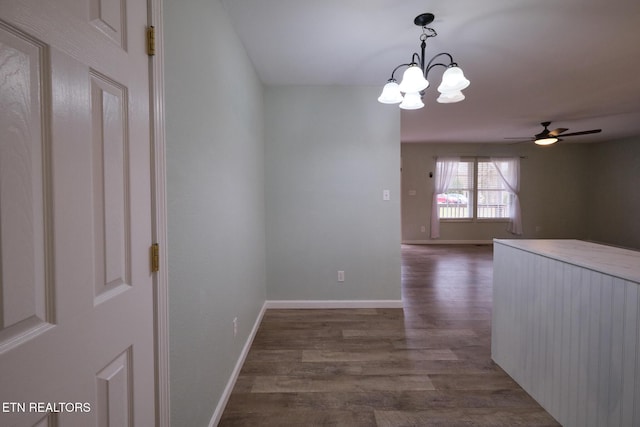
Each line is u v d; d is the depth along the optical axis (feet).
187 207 4.09
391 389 6.19
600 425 4.43
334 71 9.20
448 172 24.21
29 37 1.77
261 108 9.93
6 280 1.65
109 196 2.45
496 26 6.76
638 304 3.92
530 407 5.66
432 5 5.97
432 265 17.48
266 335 8.64
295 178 10.55
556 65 8.92
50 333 1.90
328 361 7.25
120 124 2.61
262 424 5.25
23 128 1.74
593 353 4.56
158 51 3.20
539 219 24.67
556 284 5.30
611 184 22.79
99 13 2.35
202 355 4.64
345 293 10.80
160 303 3.24
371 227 10.69
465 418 5.38
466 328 9.12
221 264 5.56
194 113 4.34
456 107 13.52
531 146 24.43
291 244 10.68
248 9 5.98
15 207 1.70
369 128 10.49
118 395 2.57
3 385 1.63
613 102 12.71
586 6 6.00
